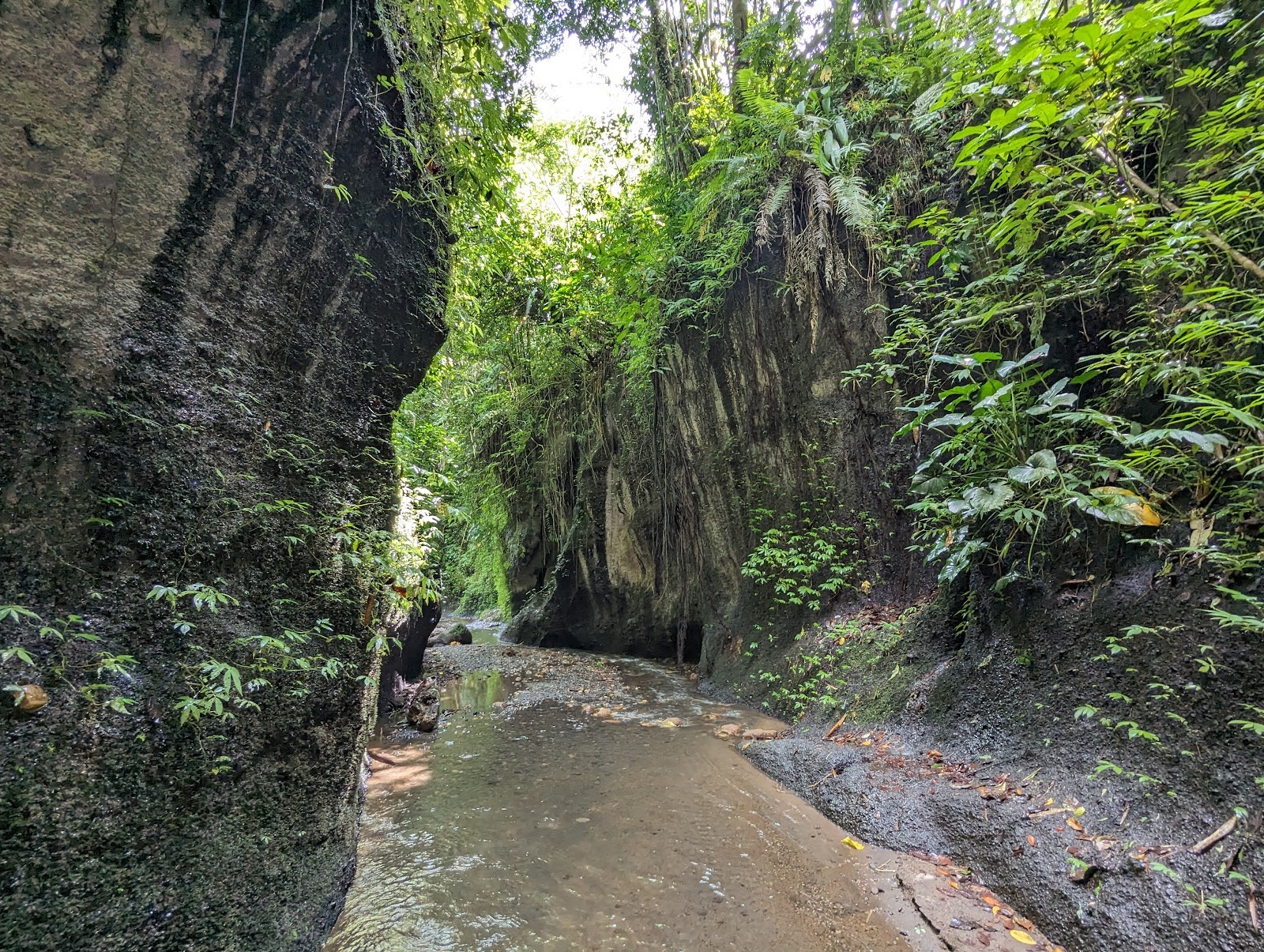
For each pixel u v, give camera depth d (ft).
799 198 19.39
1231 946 5.70
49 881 4.49
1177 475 8.59
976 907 7.73
